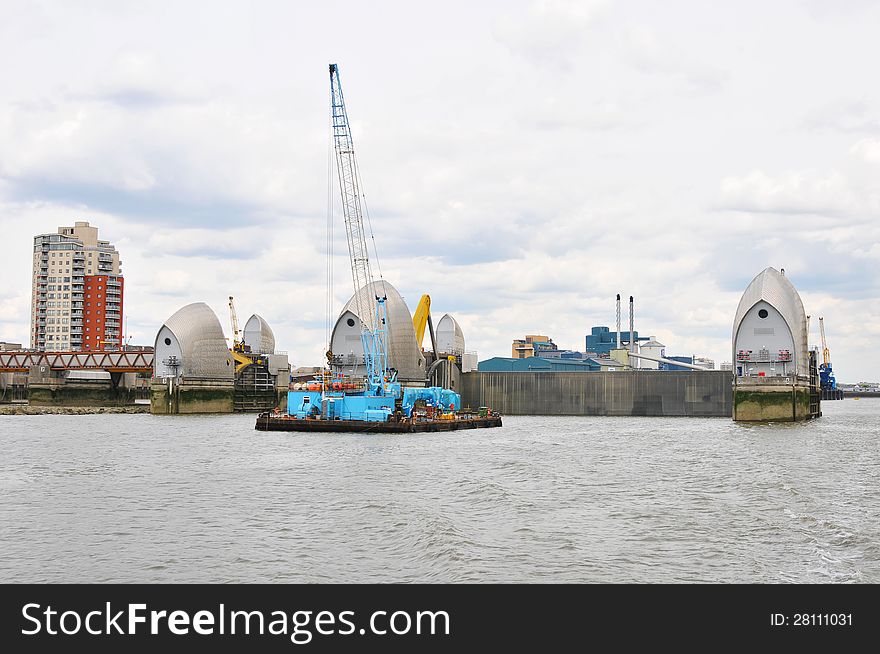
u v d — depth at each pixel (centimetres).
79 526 4994
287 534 4725
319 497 6062
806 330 17475
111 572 3984
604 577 3791
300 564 4069
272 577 3875
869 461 8606
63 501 5938
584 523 4959
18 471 7688
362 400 13712
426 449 10281
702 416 19950
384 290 19250
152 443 11006
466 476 7269
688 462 8569
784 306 16188
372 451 9938
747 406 16238
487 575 3822
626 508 5503
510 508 5500
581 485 6700
